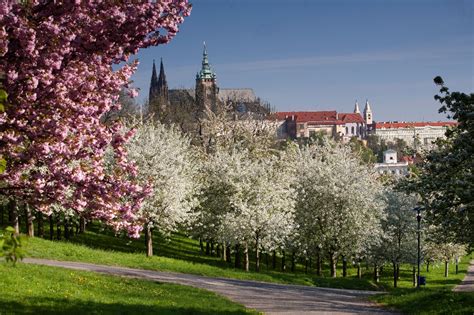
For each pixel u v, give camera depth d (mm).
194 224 56656
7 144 15938
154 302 20812
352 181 55406
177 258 55781
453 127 26766
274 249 56531
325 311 23562
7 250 7844
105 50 16688
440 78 25422
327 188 54250
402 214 59500
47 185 17016
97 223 66375
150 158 48062
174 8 16922
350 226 54781
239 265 56250
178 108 113125
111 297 20938
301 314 22109
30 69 15656
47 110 16203
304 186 56344
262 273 44750
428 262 74250
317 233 55969
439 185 26531
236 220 50562
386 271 79812
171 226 50000
